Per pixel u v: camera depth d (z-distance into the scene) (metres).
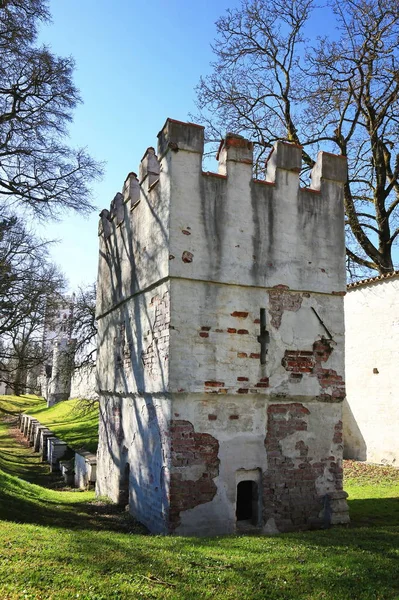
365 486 13.38
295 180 9.55
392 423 16.44
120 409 11.48
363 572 5.76
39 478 19.97
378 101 20.06
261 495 8.59
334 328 9.55
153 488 8.77
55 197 17.72
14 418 47.59
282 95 22.08
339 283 9.68
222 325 8.60
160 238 8.77
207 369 8.38
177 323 8.28
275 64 22.14
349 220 21.00
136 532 8.80
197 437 8.25
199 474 8.17
